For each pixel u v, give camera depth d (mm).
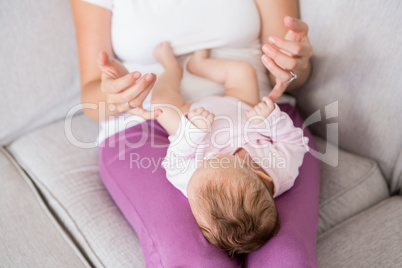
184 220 836
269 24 1123
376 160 1097
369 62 993
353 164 1089
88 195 1060
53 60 1213
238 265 827
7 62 1156
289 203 875
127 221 1017
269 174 864
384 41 949
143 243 878
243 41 1120
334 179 1063
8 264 888
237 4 1069
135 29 1055
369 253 880
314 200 922
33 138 1224
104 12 1078
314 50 1099
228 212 785
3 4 1116
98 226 981
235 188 795
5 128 1222
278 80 872
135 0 1050
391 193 1104
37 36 1174
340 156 1121
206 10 1061
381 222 951
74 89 1272
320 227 995
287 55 852
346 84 1062
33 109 1230
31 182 1113
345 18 1002
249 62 1112
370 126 1058
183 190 885
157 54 1085
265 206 785
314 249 833
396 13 913
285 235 780
